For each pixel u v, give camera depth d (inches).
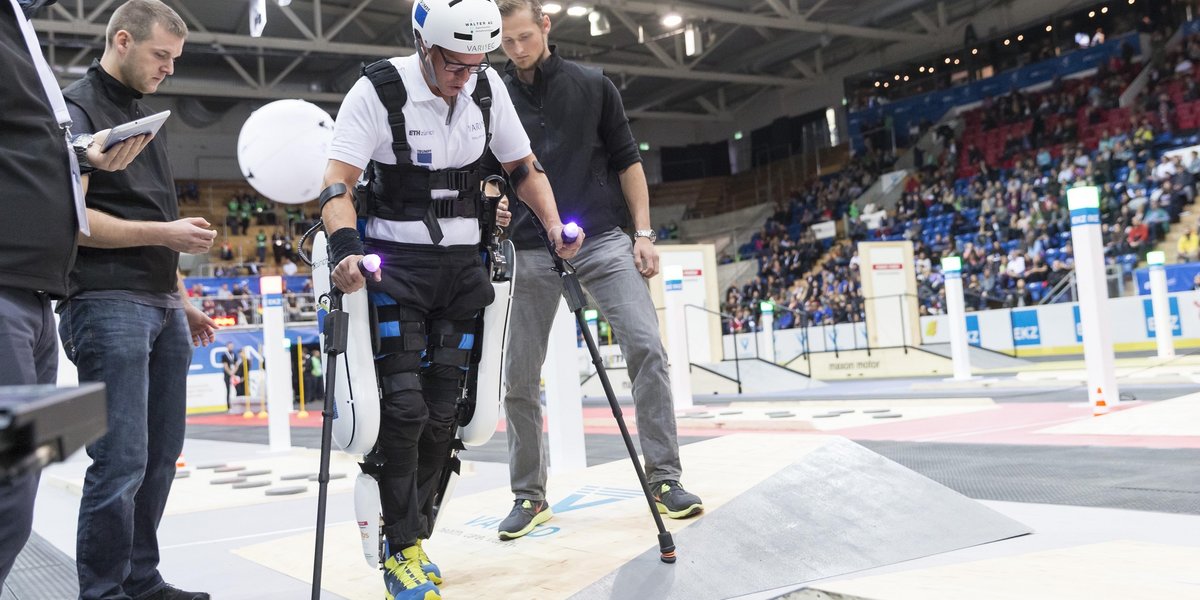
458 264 87.3
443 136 86.0
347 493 186.9
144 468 89.4
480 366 91.0
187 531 148.7
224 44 778.2
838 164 1080.8
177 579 109.5
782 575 88.0
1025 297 651.5
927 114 994.7
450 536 111.5
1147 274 583.8
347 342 80.3
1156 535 100.9
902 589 75.1
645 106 1139.9
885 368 597.6
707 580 86.0
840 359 627.5
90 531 86.3
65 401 29.8
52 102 73.3
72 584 114.3
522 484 109.1
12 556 65.8
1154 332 552.7
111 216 87.2
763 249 1054.4
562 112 115.4
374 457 86.0
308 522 151.6
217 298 821.2
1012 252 720.3
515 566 93.4
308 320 867.4
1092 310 269.0
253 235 1051.9
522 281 112.8
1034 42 909.8
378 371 85.3
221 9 820.6
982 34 946.1
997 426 244.2
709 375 538.3
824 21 932.6
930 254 808.3
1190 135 742.5
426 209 85.9
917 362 576.4
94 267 87.9
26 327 69.7
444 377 88.8
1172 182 679.1
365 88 84.6
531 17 112.9
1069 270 648.4
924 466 172.1
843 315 732.0
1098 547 88.4
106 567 86.8
